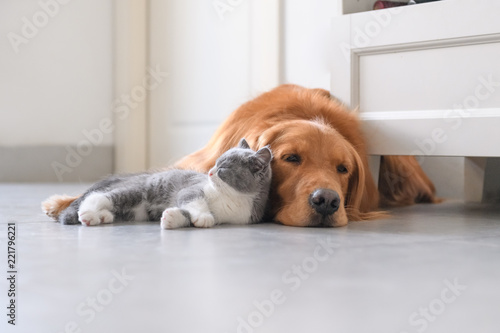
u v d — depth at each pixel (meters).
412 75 2.37
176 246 1.49
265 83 3.58
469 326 0.89
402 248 1.50
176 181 1.94
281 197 2.00
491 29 2.17
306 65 3.23
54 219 2.03
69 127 4.59
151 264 1.28
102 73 4.69
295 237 1.66
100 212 1.86
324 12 3.07
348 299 1.02
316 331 0.87
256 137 2.15
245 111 2.31
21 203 2.71
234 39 3.89
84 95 4.62
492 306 0.99
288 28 3.36
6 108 4.36
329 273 1.21
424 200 3.00
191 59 4.34
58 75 4.51
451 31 2.25
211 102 4.18
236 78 3.89
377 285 1.11
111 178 2.07
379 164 2.56
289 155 2.01
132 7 4.66
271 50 3.50
